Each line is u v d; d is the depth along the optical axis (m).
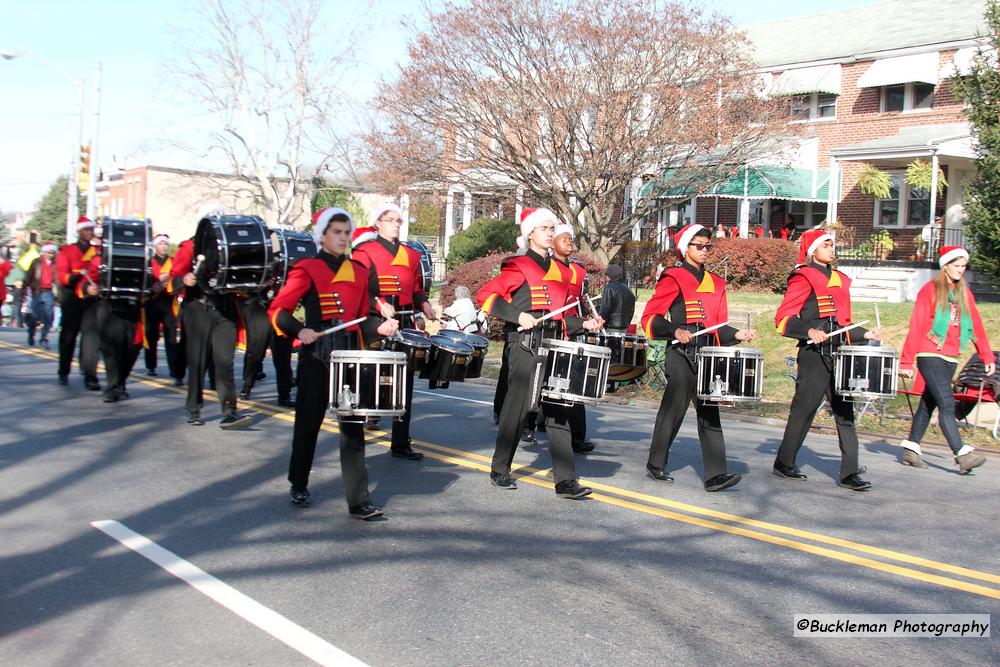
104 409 11.10
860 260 23.80
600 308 11.87
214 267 9.66
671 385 7.95
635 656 4.43
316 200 38.66
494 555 5.89
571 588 5.33
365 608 4.96
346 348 6.79
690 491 7.77
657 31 22.67
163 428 9.95
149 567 5.57
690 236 7.79
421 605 5.02
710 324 7.80
